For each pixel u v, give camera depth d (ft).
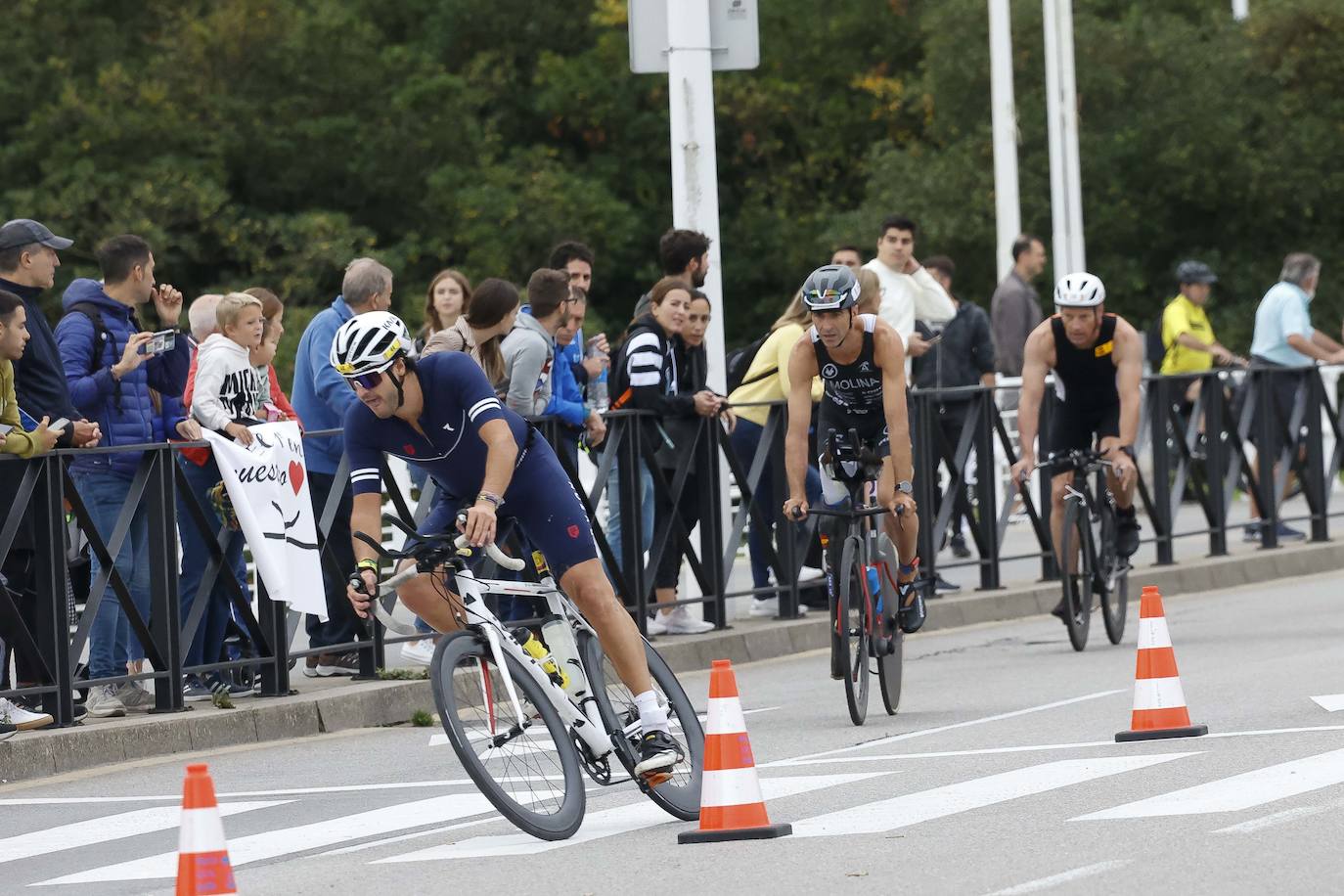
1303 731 74.90
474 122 365.40
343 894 56.08
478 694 60.44
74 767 84.23
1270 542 153.17
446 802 72.23
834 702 94.32
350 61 360.69
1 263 86.48
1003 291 156.15
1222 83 341.00
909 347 127.13
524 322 100.78
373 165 351.46
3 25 350.84
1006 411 154.71
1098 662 103.40
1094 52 340.18
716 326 118.73
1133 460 107.96
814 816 63.98
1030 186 340.18
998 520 134.00
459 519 61.26
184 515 92.02
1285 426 154.51
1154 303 353.92
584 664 64.44
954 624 126.52
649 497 111.04
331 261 331.16
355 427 64.13
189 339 94.48
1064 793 65.10
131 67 350.43
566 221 354.74
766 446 117.80
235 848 65.10
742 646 114.42
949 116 352.08
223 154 342.64
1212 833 57.11
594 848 61.05
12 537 83.20
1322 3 340.18
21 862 65.10
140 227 319.27
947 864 55.16
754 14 118.11
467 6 389.19
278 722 92.17
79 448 86.38
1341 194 347.15
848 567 84.99
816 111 388.16
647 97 384.88
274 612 94.58
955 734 81.15
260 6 352.90
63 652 85.66
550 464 64.69
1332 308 344.49
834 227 352.08
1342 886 50.06
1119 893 50.49
